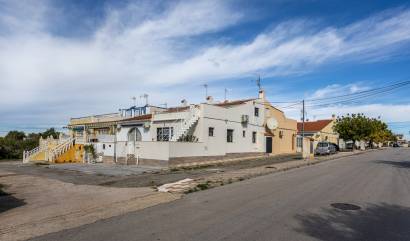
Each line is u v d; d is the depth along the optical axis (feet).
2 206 34.06
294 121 140.77
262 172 63.41
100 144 103.30
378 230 24.30
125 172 67.87
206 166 81.46
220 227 25.03
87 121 142.82
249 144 108.78
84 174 65.87
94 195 40.09
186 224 25.94
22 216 29.17
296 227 24.98
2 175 65.46
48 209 32.07
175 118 90.94
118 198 37.58
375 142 287.07
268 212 29.99
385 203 34.35
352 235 23.07
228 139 99.19
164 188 44.65
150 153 83.30
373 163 90.79
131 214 29.63
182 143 81.87
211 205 33.37
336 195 38.88
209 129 90.94
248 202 34.73
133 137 105.19
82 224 26.27
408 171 67.92
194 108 88.89
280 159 103.60
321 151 134.31
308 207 32.14
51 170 76.02
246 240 21.91
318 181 51.65
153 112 106.52
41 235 23.36
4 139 155.22
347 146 224.12
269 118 115.96
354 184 48.21
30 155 117.50
